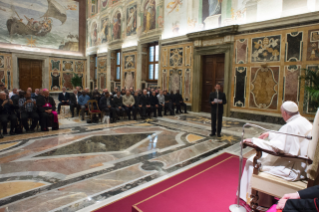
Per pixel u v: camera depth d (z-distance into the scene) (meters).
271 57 8.15
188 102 11.45
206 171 3.80
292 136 2.38
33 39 17.30
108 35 17.34
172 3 11.95
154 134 6.54
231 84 9.50
